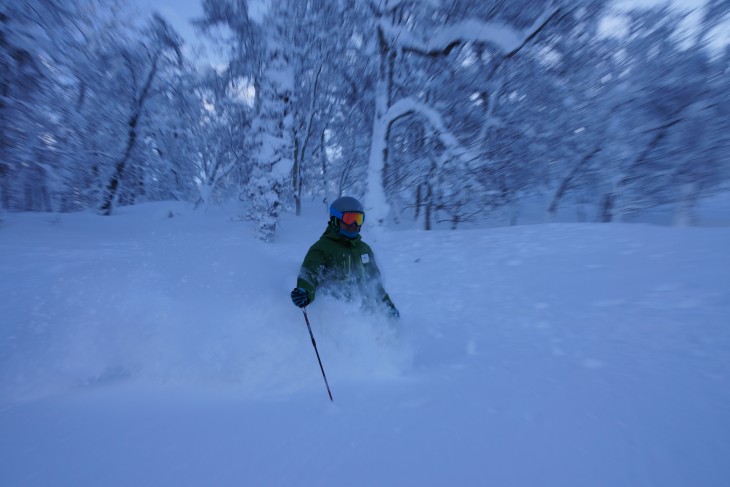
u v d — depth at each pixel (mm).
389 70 11508
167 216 18812
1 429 1490
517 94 12273
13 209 15523
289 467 1235
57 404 1724
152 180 25578
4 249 7949
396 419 1545
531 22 10383
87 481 1164
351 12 14055
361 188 18875
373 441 1379
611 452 1300
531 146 12406
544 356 2324
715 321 2674
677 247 4863
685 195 11680
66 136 15523
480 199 12453
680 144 11125
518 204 15094
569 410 1592
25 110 12531
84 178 18109
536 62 11266
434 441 1371
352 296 2523
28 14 11602
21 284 4527
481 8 10430
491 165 11977
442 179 12281
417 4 10859
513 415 1556
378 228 10297
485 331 2959
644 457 1270
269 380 2002
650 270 4117
